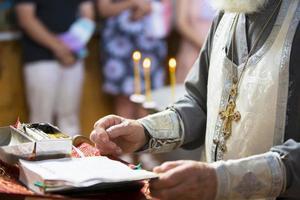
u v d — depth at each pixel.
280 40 2.74
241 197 2.55
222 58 2.91
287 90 2.71
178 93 5.33
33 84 7.92
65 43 7.87
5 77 8.21
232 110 2.83
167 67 8.58
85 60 8.62
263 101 2.74
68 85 8.09
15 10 7.79
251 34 2.84
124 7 8.14
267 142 2.74
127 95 8.37
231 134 2.83
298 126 2.70
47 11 7.72
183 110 3.07
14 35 8.12
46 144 2.71
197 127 3.07
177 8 8.06
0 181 2.62
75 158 2.75
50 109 8.09
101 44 8.42
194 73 3.13
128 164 2.79
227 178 2.53
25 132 2.81
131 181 2.53
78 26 7.94
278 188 2.57
